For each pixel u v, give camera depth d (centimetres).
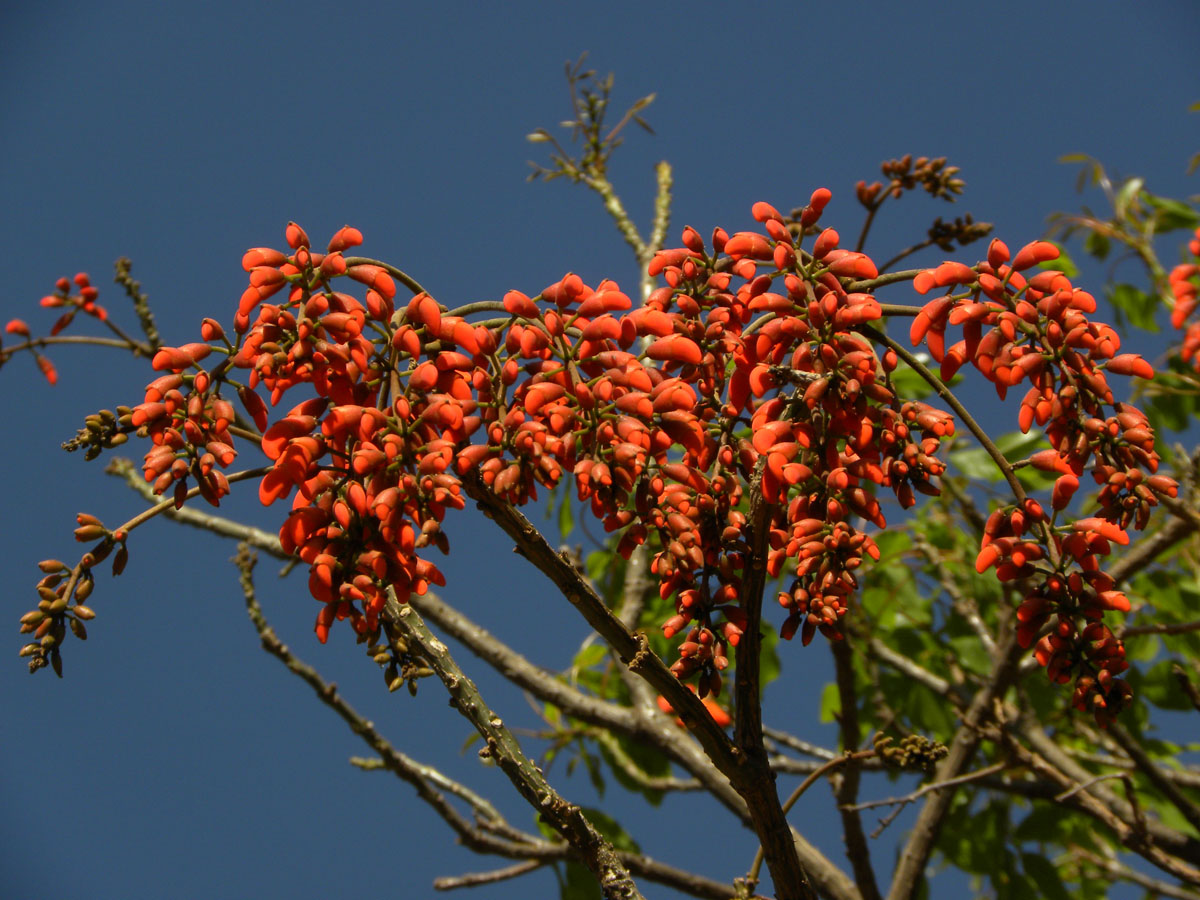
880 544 670
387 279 473
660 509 475
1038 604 474
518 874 582
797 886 486
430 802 557
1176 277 580
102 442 476
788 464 471
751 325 480
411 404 470
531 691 634
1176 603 639
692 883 577
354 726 552
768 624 666
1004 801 645
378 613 469
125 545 479
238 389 473
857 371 471
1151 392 684
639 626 630
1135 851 549
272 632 548
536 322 475
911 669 648
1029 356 474
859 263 477
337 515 467
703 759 606
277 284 472
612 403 472
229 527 642
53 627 476
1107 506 475
